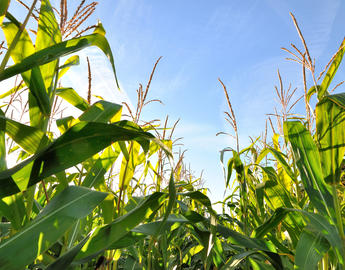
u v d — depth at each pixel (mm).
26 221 958
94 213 2170
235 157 1882
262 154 2211
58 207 795
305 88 1665
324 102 1265
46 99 1069
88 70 1409
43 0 1174
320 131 1277
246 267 1615
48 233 711
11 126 901
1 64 805
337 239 1117
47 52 899
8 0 903
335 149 1224
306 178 1309
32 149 955
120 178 1379
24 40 1108
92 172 1342
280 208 1369
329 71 1427
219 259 1656
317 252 1115
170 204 819
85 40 1074
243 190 1855
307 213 1232
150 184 2494
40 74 1062
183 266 2469
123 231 865
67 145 820
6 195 750
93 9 1261
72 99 1409
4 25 1095
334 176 1204
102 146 857
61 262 771
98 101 1293
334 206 1198
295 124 1416
